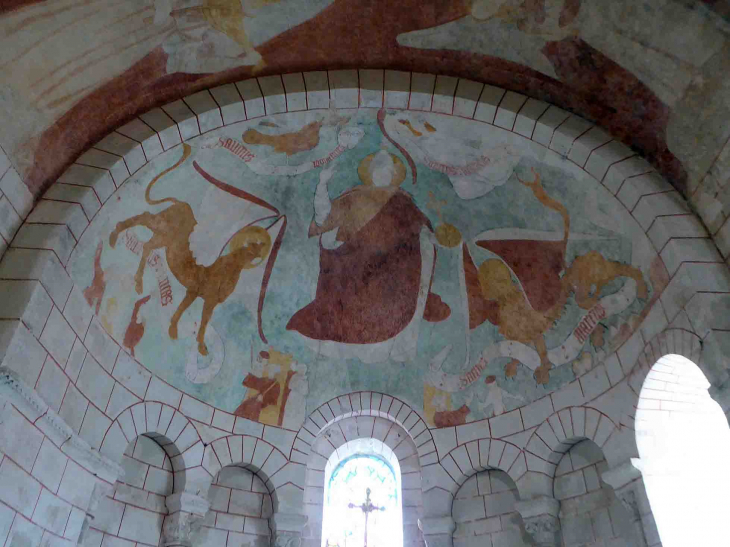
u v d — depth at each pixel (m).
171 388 8.23
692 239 6.84
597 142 7.70
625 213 7.62
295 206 9.12
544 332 8.70
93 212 7.05
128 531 7.43
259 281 9.21
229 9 7.48
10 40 6.24
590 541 7.61
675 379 7.24
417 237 9.38
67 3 6.50
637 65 7.28
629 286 7.79
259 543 8.38
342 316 9.53
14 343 5.86
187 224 8.45
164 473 8.03
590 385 8.04
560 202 8.34
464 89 8.15
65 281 6.72
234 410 8.77
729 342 6.18
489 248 9.09
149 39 7.34
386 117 8.45
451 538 8.48
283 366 9.27
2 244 6.39
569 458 8.16
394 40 8.09
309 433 9.12
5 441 5.66
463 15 7.70
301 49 8.11
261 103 8.03
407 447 9.36
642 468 7.09
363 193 9.16
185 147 7.95
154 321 8.20
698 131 6.96
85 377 7.02
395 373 9.49
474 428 8.91
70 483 6.54
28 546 5.85
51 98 6.85
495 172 8.67
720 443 7.38
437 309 9.42
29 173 6.79
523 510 8.02
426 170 8.95
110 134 7.57
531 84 8.08
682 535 6.77
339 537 9.03
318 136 8.58
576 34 7.45
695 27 6.64
